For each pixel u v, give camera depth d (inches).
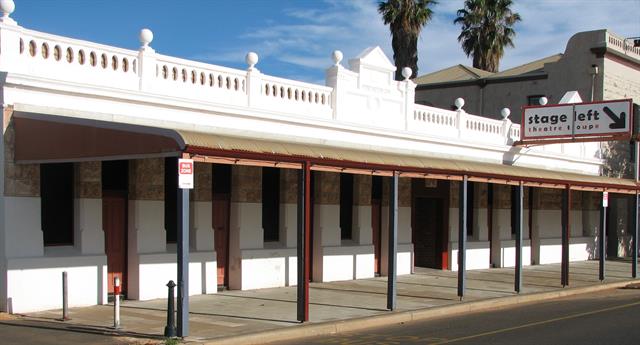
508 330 500.1
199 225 643.5
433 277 848.3
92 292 552.4
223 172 679.1
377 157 591.2
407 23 1633.9
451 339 459.5
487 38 1844.2
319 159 518.6
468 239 984.3
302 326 484.1
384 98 805.2
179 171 426.9
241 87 651.5
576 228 1229.7
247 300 609.6
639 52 1318.9
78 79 533.3
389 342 450.3
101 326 460.1
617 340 453.7
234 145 458.3
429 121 876.0
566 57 1259.2
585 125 971.9
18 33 501.4
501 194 1027.9
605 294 788.6
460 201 672.4
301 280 506.0
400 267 867.4
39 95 511.5
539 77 1291.8
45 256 527.2
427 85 1428.4
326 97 733.3
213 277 651.5
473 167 703.1
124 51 563.2
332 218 773.3
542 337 466.3
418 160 642.2
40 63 514.0
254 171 690.8
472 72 1470.2
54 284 527.5
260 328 472.7
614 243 1291.8
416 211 968.3
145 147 444.5
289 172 728.3
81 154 474.3
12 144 504.4
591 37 1227.9
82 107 530.6
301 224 508.4
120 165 595.5
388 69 808.3
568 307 652.7
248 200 684.7
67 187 560.4
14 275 503.5
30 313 508.1
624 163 1311.5
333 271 771.4
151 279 594.9
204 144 437.1
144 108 566.9
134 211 592.4
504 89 1337.4
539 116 1006.4
